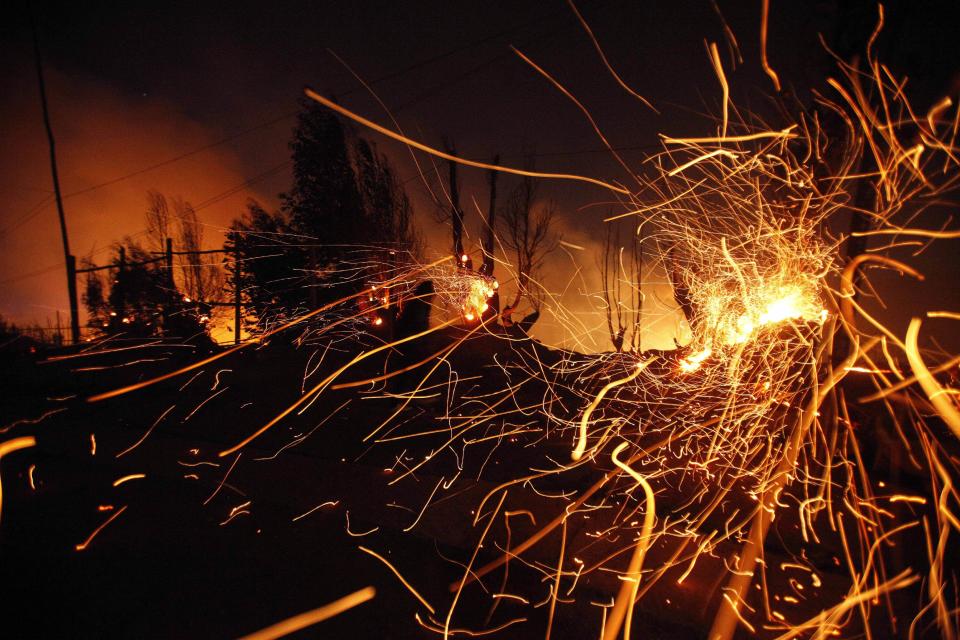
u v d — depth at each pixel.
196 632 3.00
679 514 4.34
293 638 2.95
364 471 5.54
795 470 4.78
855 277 4.43
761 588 3.30
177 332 18.89
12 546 3.97
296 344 15.18
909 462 4.81
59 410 8.58
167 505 4.76
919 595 3.18
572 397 9.17
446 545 4.04
